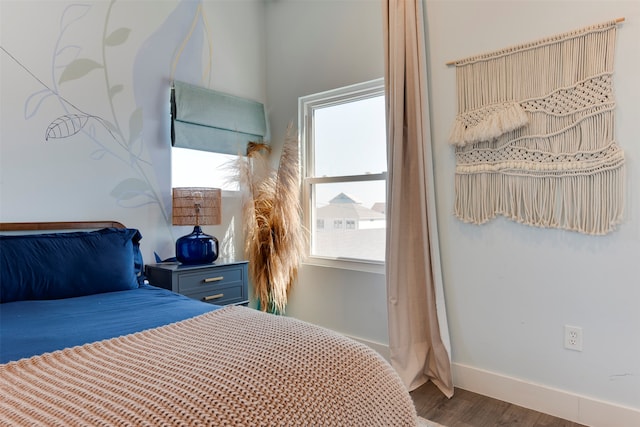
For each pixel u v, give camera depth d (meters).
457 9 2.14
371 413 0.94
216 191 2.54
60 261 1.83
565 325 1.84
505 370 2.03
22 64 2.04
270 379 0.85
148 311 1.50
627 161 1.65
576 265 1.80
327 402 0.87
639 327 1.65
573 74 1.77
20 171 2.03
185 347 1.02
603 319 1.74
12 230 1.98
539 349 1.92
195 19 2.77
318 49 2.85
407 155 2.26
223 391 0.78
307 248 3.01
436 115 2.23
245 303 2.64
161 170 2.60
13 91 2.01
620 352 1.70
